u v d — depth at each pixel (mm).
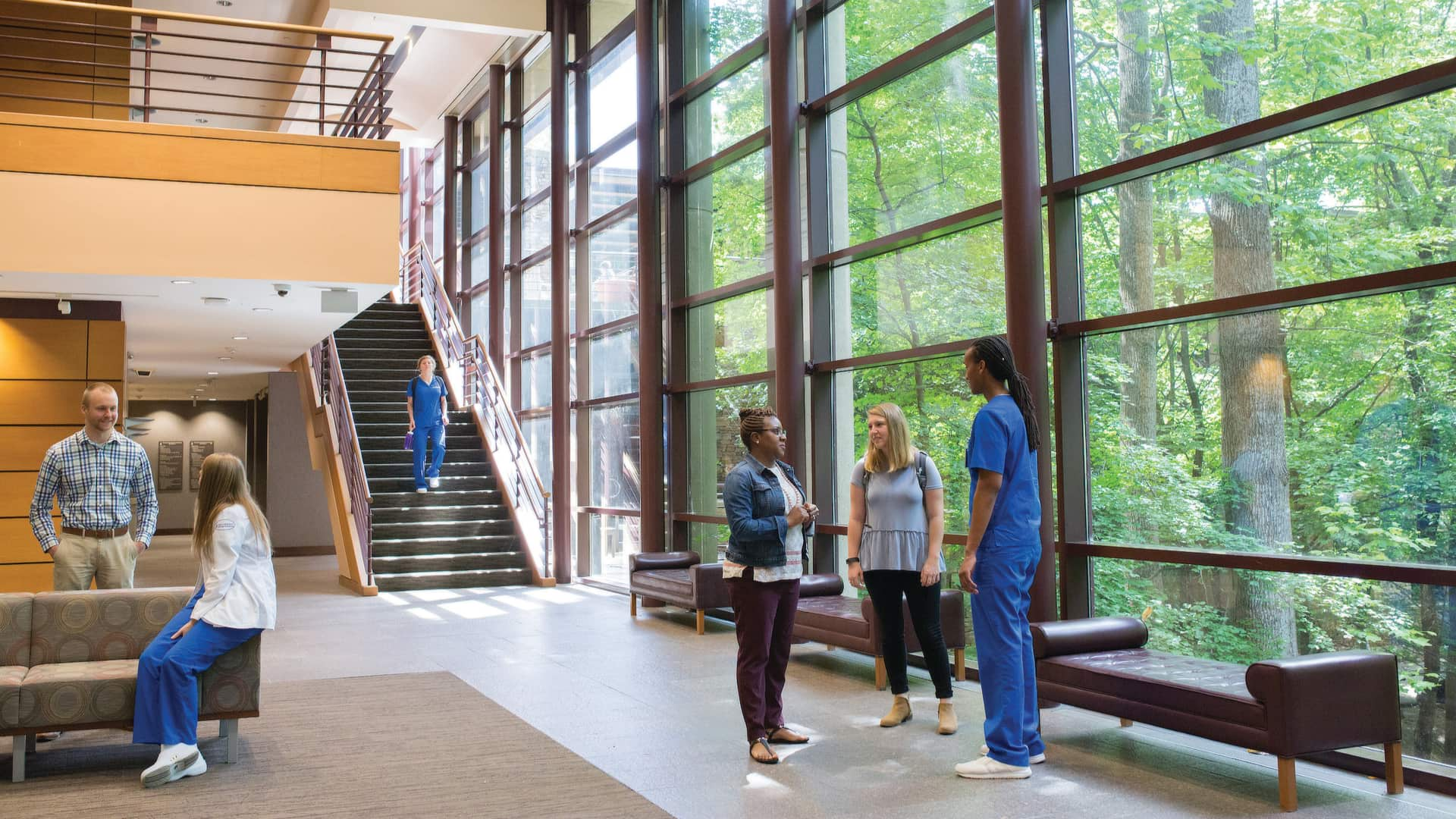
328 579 13875
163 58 14883
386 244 8711
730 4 10391
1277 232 5344
